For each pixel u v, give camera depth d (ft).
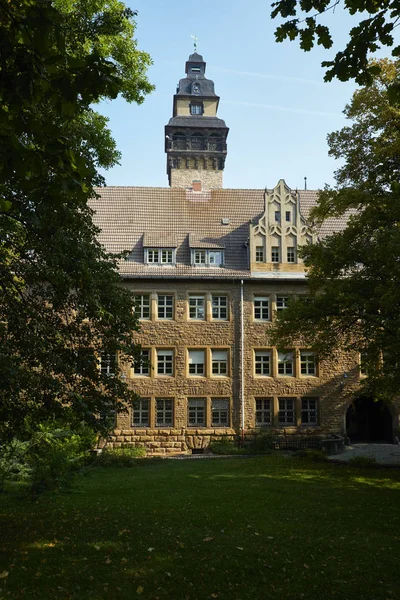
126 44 55.98
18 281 45.78
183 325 111.24
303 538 36.70
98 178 46.73
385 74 64.44
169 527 39.40
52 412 40.01
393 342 59.72
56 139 17.31
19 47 16.49
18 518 42.60
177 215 123.13
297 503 49.24
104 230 118.73
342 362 112.98
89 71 16.61
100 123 55.67
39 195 17.83
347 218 124.57
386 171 63.46
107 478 69.26
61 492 54.85
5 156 16.88
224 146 189.37
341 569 30.63
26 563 31.09
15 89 16.51
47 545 34.58
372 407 120.78
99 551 33.35
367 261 65.31
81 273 42.14
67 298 44.09
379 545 35.32
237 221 123.44
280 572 30.09
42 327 42.47
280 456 92.07
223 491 56.34
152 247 114.21
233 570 30.27
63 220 41.01
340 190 66.28
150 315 110.83
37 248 41.04
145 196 126.11
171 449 107.04
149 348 110.32
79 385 43.19
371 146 67.77
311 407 112.37
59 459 56.90
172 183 186.29
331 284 69.05
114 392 44.45
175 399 109.40
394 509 47.03
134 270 112.16
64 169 17.71
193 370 111.24
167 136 188.96
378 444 110.22
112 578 28.99
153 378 109.50
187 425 109.29
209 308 112.27
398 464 77.97
